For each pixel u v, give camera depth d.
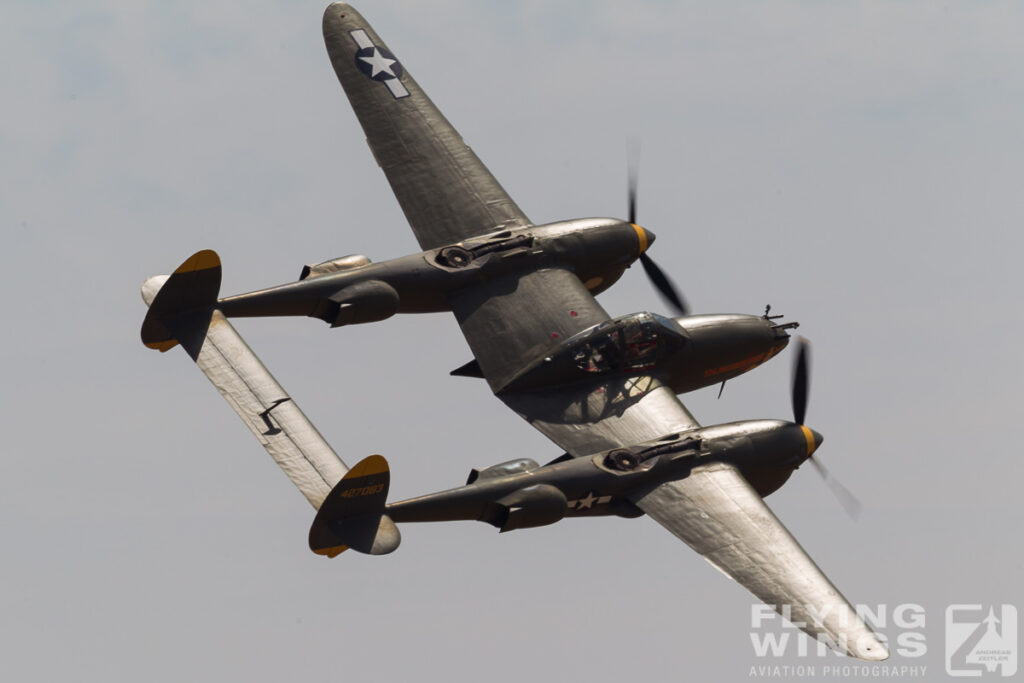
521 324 165.62
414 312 169.00
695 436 152.62
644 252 179.62
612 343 161.12
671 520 146.75
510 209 179.25
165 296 152.75
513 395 160.62
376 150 185.62
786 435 154.62
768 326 171.25
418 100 191.75
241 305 158.62
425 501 141.25
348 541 134.50
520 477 145.75
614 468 148.75
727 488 149.38
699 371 166.62
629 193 179.00
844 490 154.62
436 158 184.25
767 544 144.38
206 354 152.50
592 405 158.88
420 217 177.75
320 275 164.38
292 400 149.25
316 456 144.50
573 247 173.62
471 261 169.38
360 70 194.75
